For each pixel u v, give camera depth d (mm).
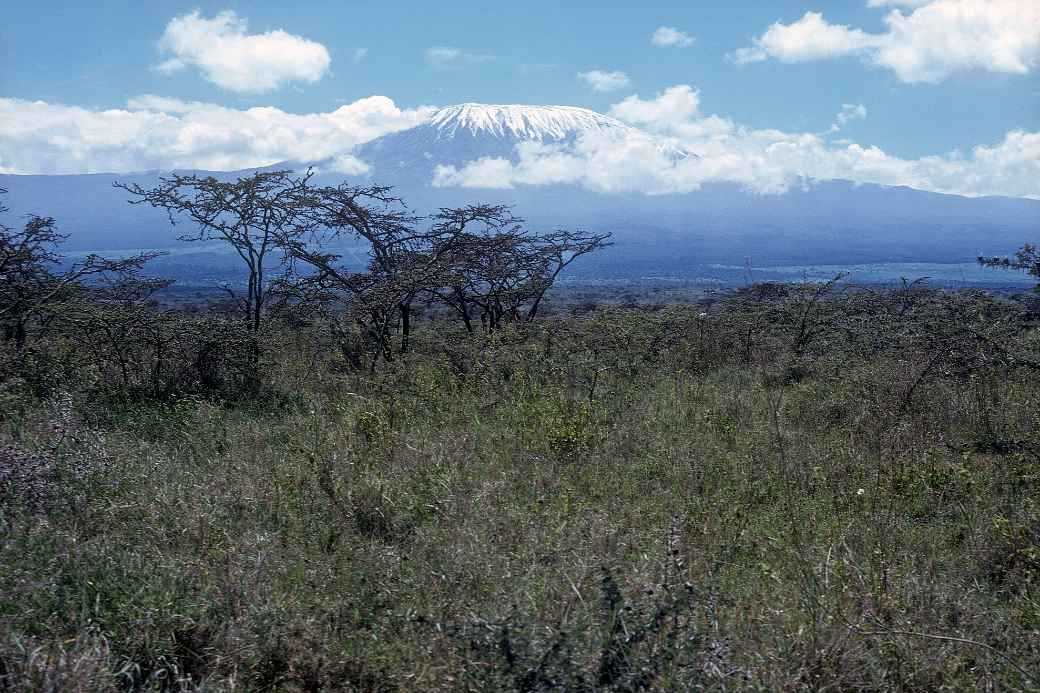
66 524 5461
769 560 5273
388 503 6074
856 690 3777
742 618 4289
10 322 12602
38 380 10156
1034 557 4949
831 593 4520
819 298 17812
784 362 14000
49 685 3391
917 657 3910
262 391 11000
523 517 5852
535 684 3467
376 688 3766
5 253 12406
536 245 18812
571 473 7219
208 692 3572
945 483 6777
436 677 3732
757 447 8219
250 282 13117
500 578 4734
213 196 12781
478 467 7285
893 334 15703
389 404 9578
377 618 4348
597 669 3502
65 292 12766
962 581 4980
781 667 3816
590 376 11828
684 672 3488
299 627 4098
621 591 4094
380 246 15141
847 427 9047
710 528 5711
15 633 3732
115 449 7301
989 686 3738
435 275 14234
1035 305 14430
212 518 5637
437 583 4699
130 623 3953
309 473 6734
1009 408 9125
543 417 8805
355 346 13438
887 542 5414
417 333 16953
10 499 5625
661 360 15453
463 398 10414
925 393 9750
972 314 15367
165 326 11211
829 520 6016
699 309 20578
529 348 13336
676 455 7809
